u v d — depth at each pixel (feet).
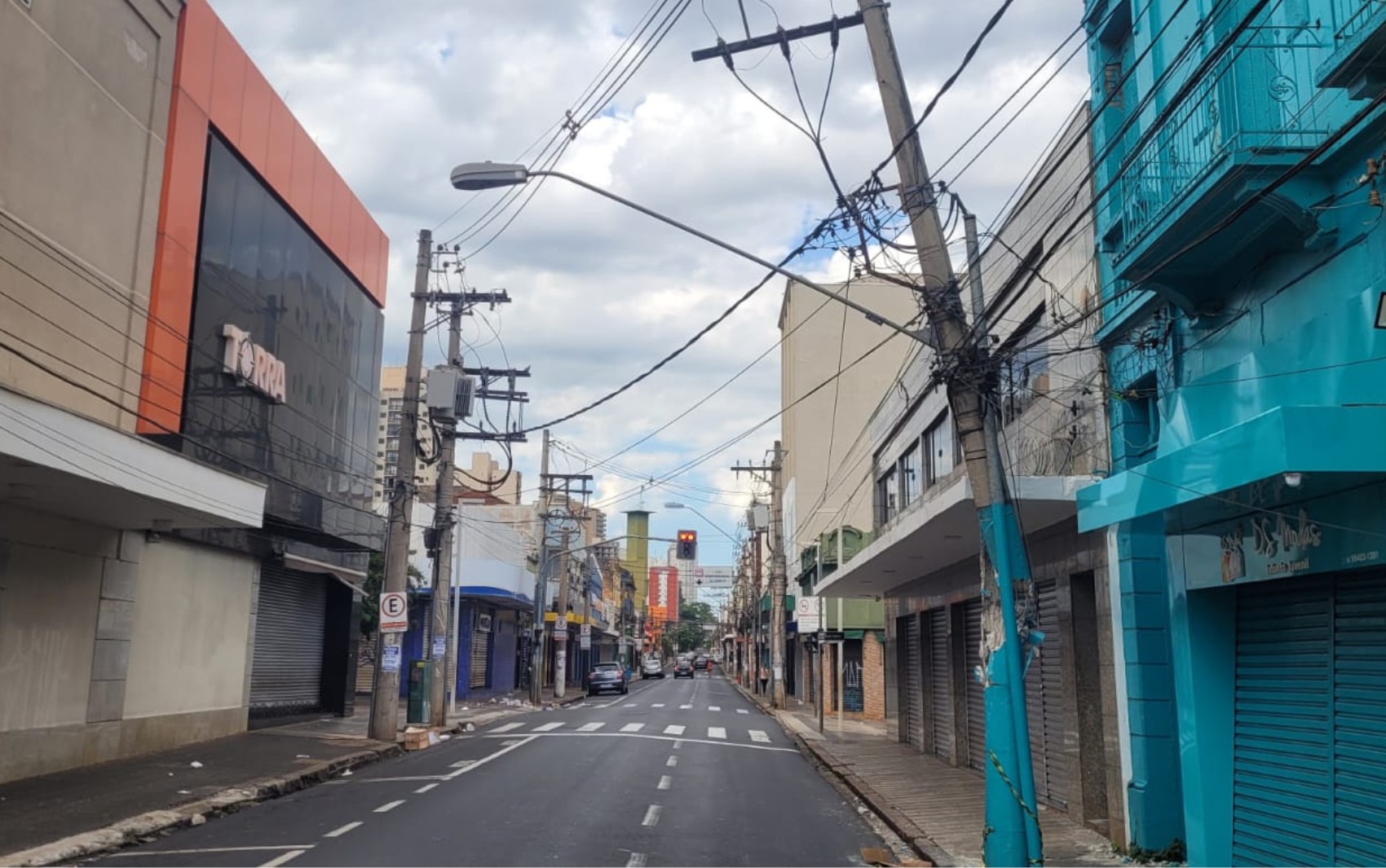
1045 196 43.39
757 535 205.26
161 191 52.13
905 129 32.63
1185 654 31.83
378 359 85.92
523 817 39.52
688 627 564.30
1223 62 27.53
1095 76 39.32
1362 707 25.20
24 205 42.32
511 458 83.25
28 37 42.57
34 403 35.14
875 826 42.55
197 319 55.26
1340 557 24.43
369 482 82.99
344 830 36.42
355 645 86.58
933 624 71.26
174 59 53.36
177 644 58.75
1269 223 26.66
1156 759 34.09
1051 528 43.83
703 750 69.67
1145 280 30.99
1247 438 23.43
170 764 50.42
